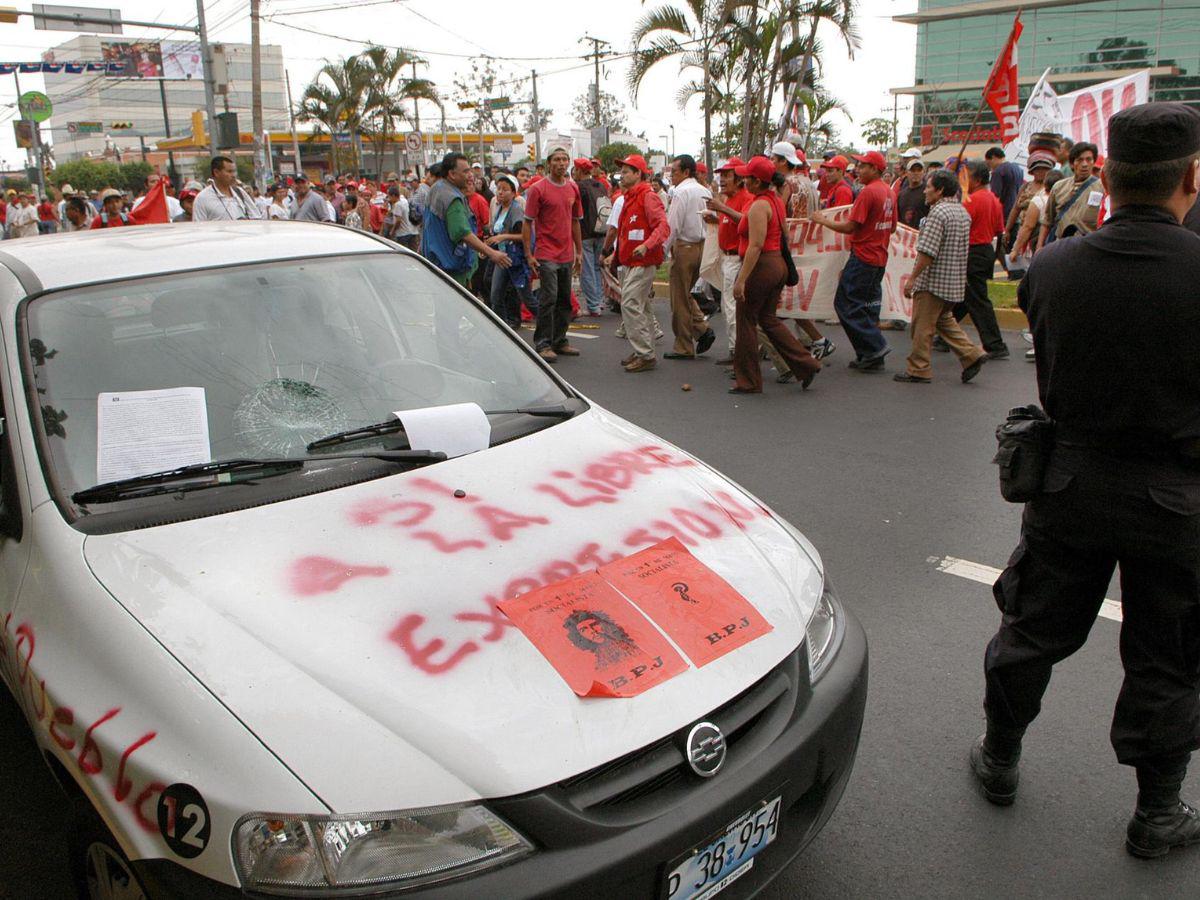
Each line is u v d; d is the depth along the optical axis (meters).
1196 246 2.19
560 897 1.73
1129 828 2.67
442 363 3.09
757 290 7.44
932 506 5.21
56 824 2.88
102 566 2.16
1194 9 41.69
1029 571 2.67
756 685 2.12
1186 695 2.49
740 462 6.04
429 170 15.23
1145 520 2.34
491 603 2.09
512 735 1.83
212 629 1.98
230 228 3.48
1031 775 3.01
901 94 48.41
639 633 2.09
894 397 7.57
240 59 98.19
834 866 2.64
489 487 2.50
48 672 2.07
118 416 2.54
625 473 2.67
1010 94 12.60
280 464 2.48
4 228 21.84
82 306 2.77
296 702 1.83
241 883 1.69
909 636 3.85
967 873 2.61
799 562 2.54
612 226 10.62
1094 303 2.26
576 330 11.19
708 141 18.52
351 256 3.31
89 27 25.17
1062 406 2.42
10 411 2.51
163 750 1.81
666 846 1.84
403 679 1.89
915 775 3.01
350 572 2.14
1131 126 2.23
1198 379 2.21
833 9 16.62
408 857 1.70
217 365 2.75
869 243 8.14
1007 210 11.45
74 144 101.31
